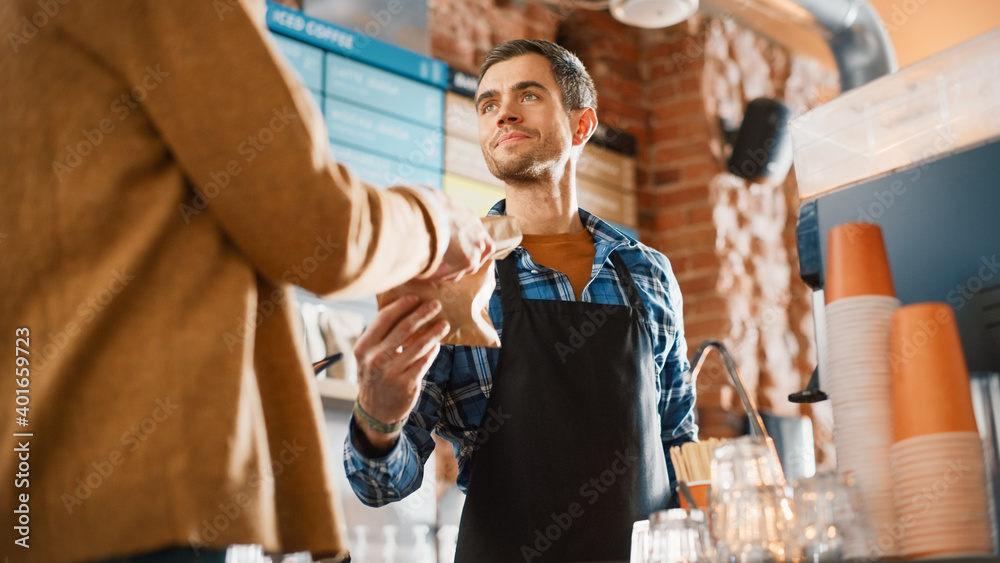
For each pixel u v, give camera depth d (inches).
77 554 27.1
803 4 121.9
